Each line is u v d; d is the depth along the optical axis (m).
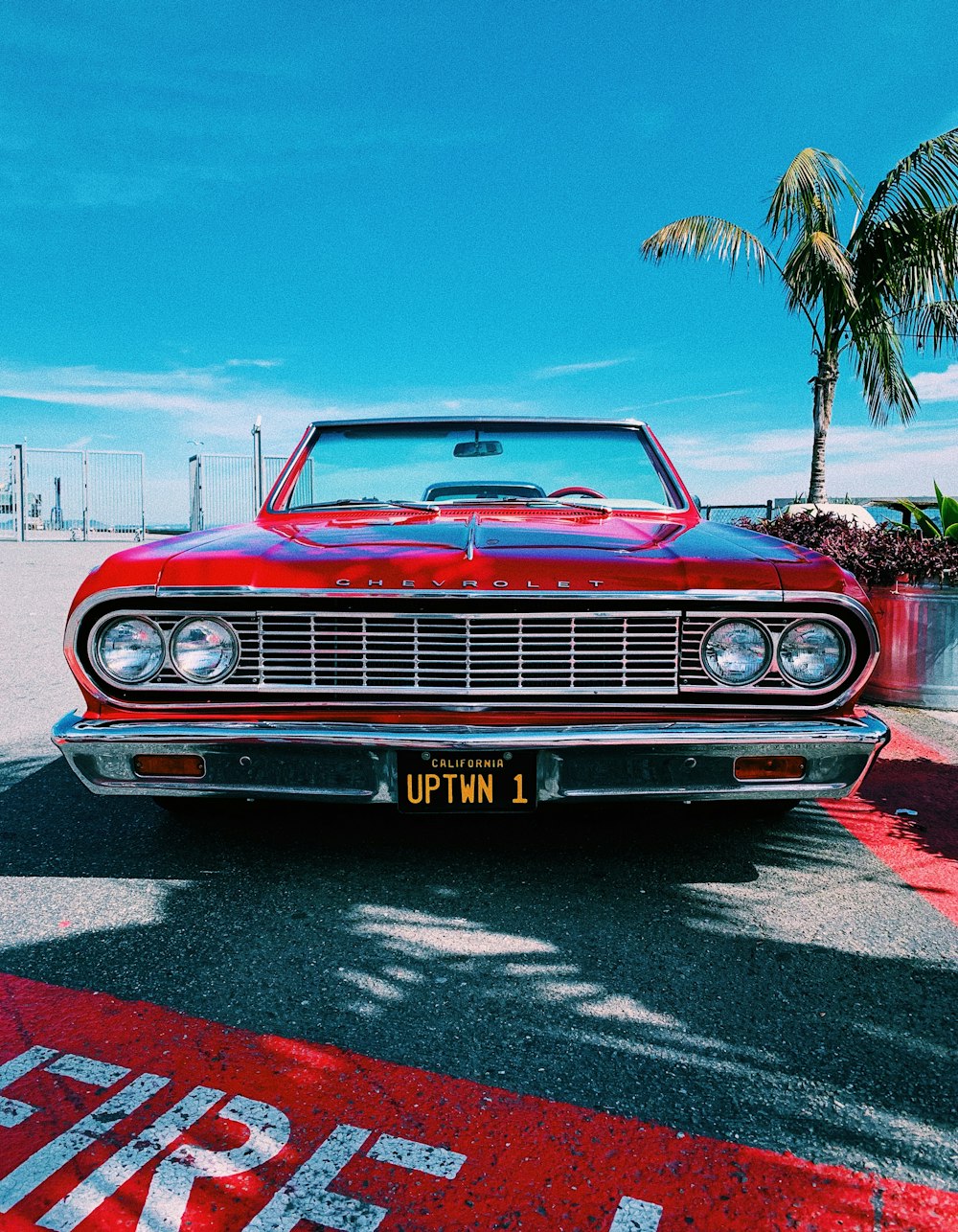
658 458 3.54
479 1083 1.60
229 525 3.03
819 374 10.77
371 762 2.13
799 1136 1.47
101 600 2.18
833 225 10.15
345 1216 1.29
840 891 2.45
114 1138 1.45
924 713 4.65
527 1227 1.28
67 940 2.13
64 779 3.43
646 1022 1.79
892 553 4.85
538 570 2.18
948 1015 1.83
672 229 10.58
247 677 2.21
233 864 2.59
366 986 1.92
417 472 3.50
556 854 2.68
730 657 2.18
